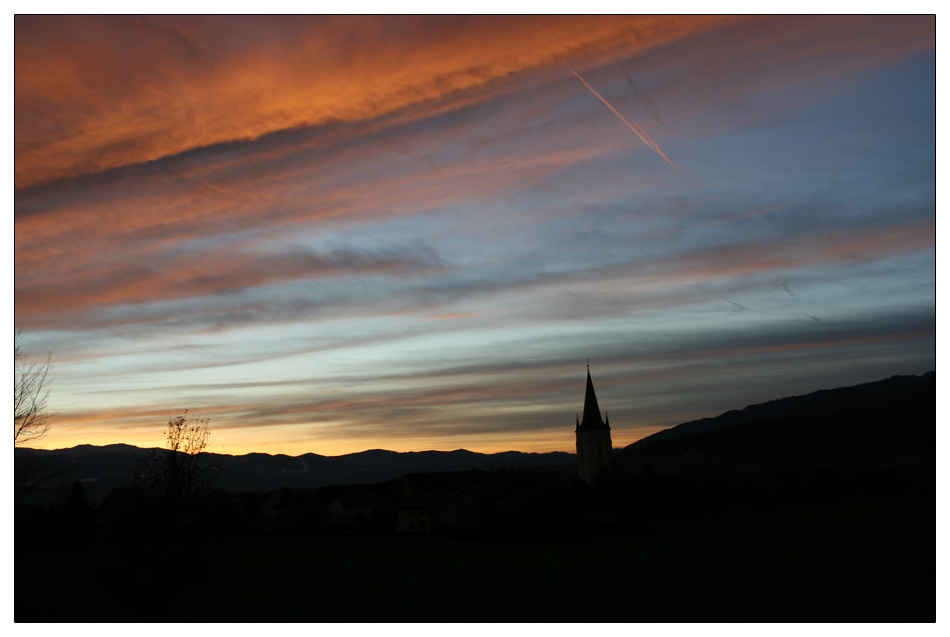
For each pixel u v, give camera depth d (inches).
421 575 2402.8
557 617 1636.3
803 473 5910.4
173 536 1178.0
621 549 3085.6
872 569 2193.7
